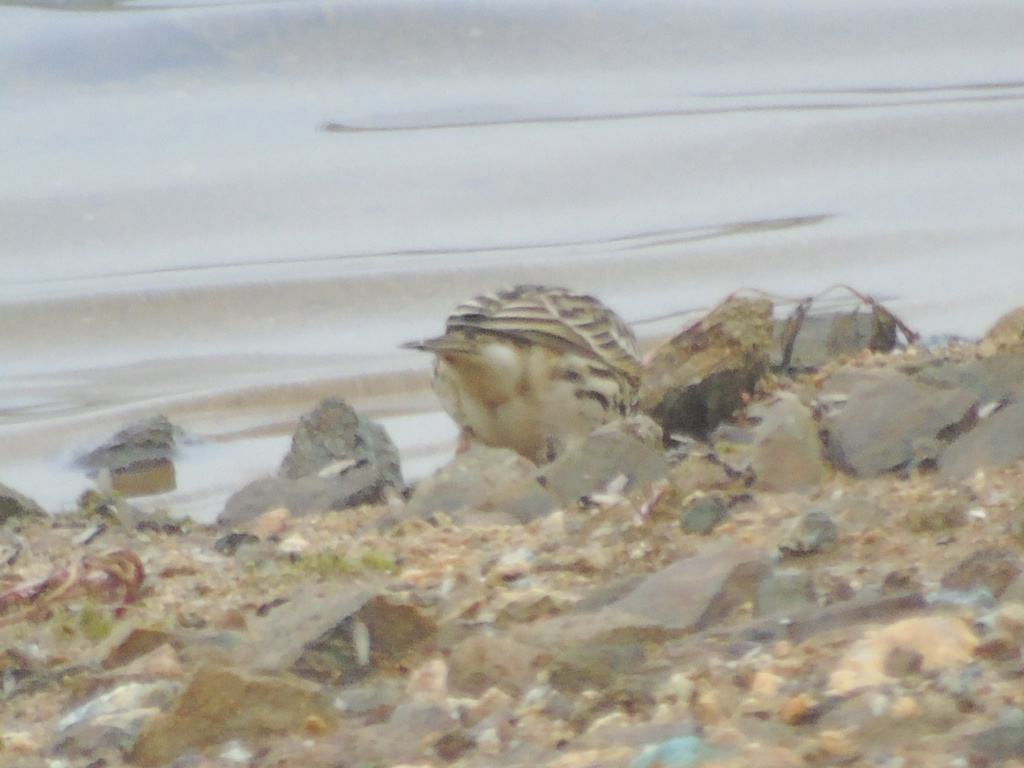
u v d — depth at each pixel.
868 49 38.62
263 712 7.41
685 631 7.87
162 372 21.83
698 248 26.30
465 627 8.55
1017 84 35.22
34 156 31.83
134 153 31.94
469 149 32.06
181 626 9.24
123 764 7.39
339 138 32.91
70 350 23.00
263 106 35.16
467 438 13.85
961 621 7.14
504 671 7.57
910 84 35.66
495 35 38.66
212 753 7.28
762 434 11.48
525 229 27.94
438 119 34.16
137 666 8.32
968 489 9.95
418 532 11.00
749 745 6.34
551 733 6.96
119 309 24.41
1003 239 25.80
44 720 8.01
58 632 9.36
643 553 9.68
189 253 27.30
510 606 8.66
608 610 8.09
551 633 7.83
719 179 30.33
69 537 12.20
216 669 7.46
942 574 8.33
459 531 10.88
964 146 31.59
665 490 10.40
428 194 29.86
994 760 5.96
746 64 37.50
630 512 10.52
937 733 6.23
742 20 39.50
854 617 7.67
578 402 13.57
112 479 17.75
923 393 11.59
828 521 9.12
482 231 27.94
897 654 6.87
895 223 26.94
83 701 8.10
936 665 6.80
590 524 10.49
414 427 18.98
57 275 26.09
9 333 23.61
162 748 7.37
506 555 10.02
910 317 22.44
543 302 14.03
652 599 8.14
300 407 20.28
